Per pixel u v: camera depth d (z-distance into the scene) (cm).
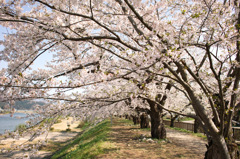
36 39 420
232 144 455
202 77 547
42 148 1636
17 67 407
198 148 980
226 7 398
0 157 1184
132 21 459
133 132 1570
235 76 459
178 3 426
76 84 321
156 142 1068
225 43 381
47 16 371
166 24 375
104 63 513
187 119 3366
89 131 2228
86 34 502
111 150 872
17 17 354
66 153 1215
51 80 327
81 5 471
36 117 479
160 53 343
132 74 460
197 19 412
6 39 428
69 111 595
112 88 713
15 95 352
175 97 1470
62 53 589
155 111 1142
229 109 405
